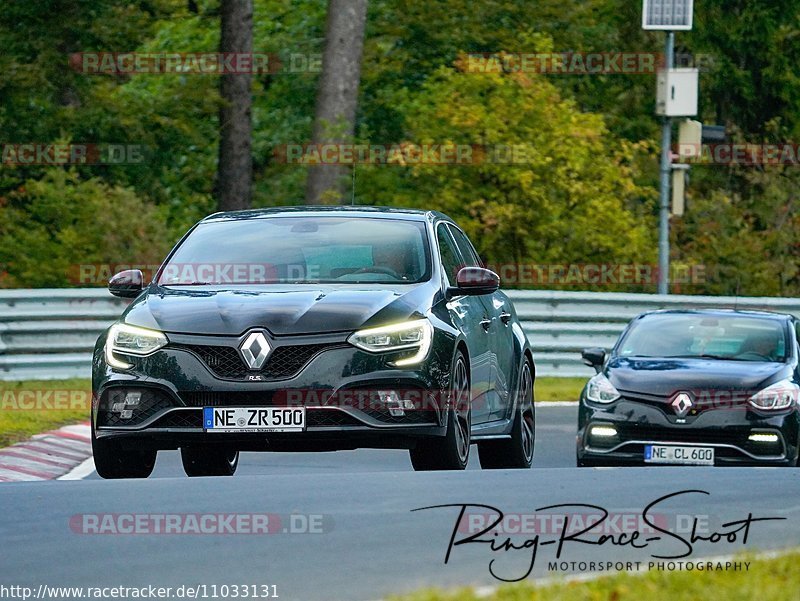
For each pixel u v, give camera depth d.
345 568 27.67
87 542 30.16
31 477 49.97
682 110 98.81
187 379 39.62
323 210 46.06
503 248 110.50
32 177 128.88
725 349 56.38
